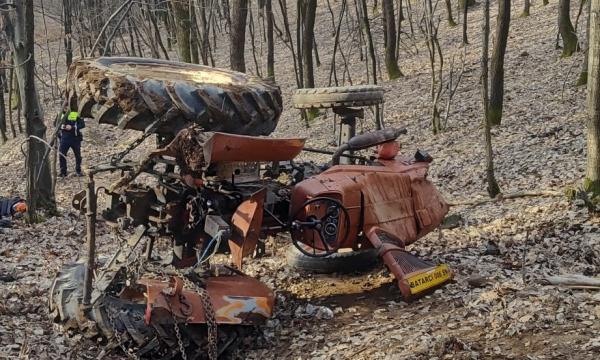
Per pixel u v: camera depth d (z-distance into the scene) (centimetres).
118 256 640
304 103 773
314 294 706
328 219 638
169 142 590
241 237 555
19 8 1008
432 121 1689
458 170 1302
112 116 571
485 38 1009
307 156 1684
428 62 2433
